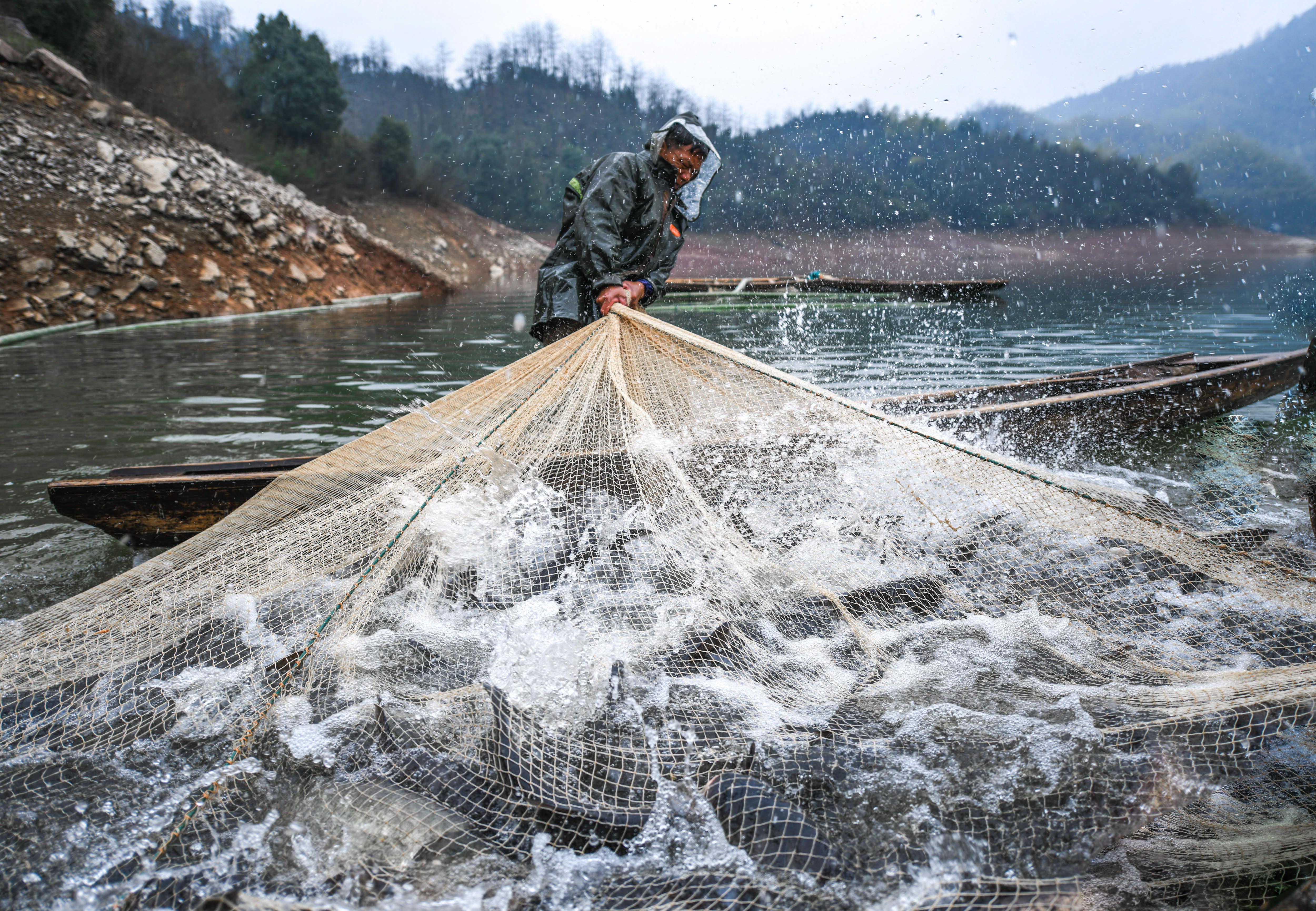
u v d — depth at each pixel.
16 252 12.38
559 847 1.76
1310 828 1.78
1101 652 2.34
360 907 1.61
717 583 2.65
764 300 17.22
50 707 2.15
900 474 2.84
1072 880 1.64
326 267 18.44
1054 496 2.53
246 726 2.09
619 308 3.49
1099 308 15.68
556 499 2.94
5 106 15.09
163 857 1.74
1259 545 2.81
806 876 1.65
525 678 2.25
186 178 16.25
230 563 2.67
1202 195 113.69
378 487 2.84
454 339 11.02
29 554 3.48
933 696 2.22
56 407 6.41
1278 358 6.18
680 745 2.03
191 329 12.13
